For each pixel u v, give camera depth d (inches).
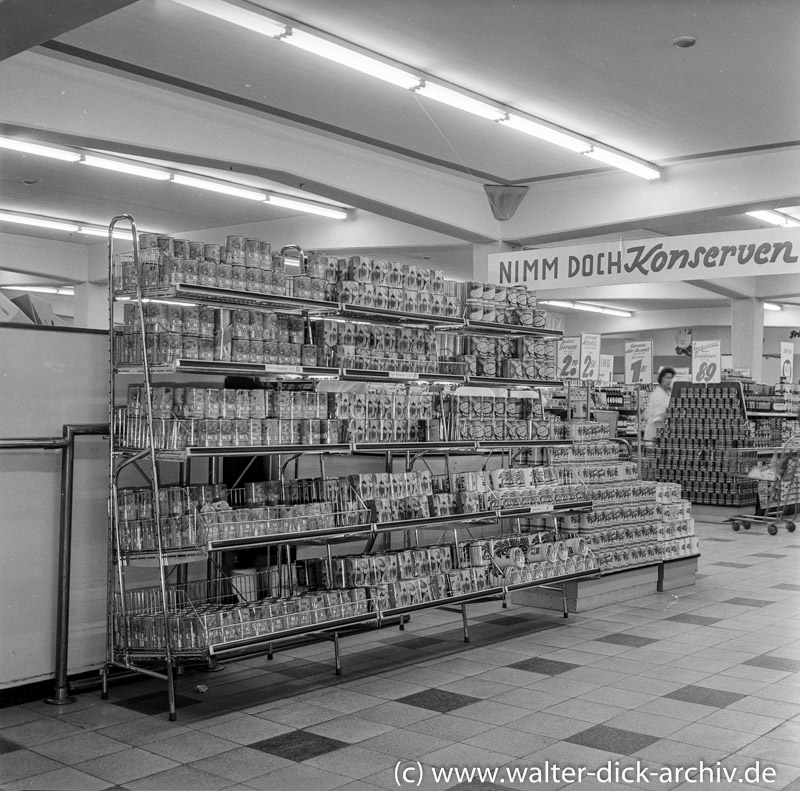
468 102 351.9
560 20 284.7
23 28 233.1
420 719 169.6
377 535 252.8
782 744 156.6
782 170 424.5
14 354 179.6
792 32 287.1
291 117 397.7
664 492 310.8
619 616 261.1
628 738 159.3
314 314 216.4
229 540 177.8
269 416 197.6
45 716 171.5
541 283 365.4
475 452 289.0
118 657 182.4
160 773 143.7
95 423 190.2
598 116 378.0
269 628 182.1
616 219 478.6
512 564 239.6
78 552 187.9
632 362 539.8
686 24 284.0
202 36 306.8
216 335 189.5
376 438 217.6
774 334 1066.1
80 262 727.1
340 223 599.2
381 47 311.9
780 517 487.5
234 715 172.1
